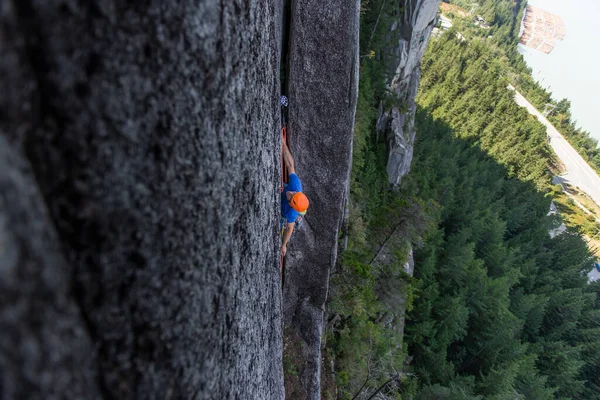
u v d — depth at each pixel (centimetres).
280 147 432
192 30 164
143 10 139
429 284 3102
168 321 161
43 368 101
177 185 165
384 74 2214
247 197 256
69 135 121
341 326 1408
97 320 132
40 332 102
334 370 1298
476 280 3288
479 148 6888
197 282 183
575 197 9338
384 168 2466
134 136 142
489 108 8138
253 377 281
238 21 211
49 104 116
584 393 3912
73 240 126
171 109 158
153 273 153
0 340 88
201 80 177
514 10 19312
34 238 104
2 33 97
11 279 93
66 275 121
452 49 9031
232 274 230
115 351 138
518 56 14188
